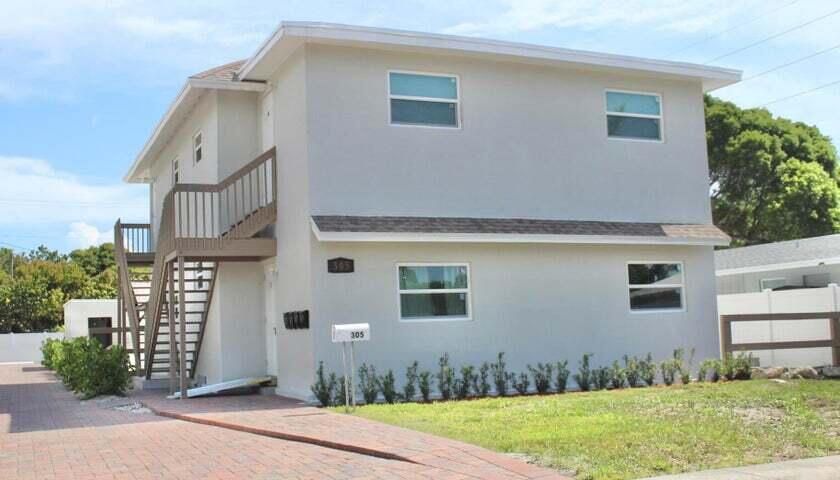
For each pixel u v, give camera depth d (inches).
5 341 1531.7
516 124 658.2
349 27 587.8
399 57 621.6
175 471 339.0
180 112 796.6
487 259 631.8
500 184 647.1
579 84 685.9
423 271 612.7
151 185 1047.0
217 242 631.2
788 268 968.9
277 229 650.2
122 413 570.9
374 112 609.9
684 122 727.1
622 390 585.0
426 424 420.5
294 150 613.6
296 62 610.5
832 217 1493.6
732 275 1068.5
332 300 580.7
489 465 314.3
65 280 1915.6
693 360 697.0
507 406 487.5
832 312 703.7
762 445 351.9
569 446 346.3
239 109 713.6
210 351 729.6
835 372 654.5
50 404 660.1
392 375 571.5
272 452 370.3
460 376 605.6
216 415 493.4
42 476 340.8
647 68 692.1
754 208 1539.1
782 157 1526.8
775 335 792.9
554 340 646.5
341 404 553.3
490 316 627.5
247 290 699.4
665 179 713.6
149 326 755.4
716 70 722.2
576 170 677.3
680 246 704.4
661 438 362.6
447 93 637.9
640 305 685.9
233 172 705.0
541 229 639.8
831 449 346.3
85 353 731.4
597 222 677.3
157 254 708.7
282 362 639.1
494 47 631.8
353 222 583.8
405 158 616.7
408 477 303.3
